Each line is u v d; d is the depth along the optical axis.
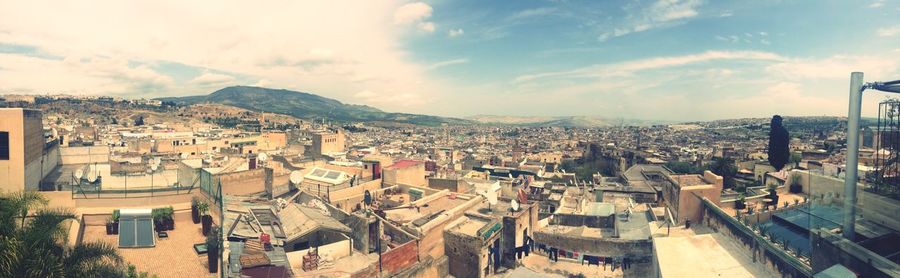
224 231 39.50
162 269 37.59
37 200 40.31
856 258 28.30
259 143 176.25
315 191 61.78
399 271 43.38
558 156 188.75
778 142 85.31
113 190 51.31
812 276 30.52
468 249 48.94
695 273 37.09
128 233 43.94
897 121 34.06
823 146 177.00
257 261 33.59
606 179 119.19
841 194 35.03
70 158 78.50
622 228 56.78
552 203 72.31
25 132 51.53
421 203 59.81
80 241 42.50
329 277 37.56
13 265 25.64
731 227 44.16
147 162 91.88
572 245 54.81
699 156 172.88
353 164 84.81
